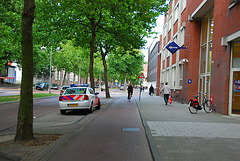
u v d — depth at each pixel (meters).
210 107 11.85
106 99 24.06
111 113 11.84
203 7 14.34
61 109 11.49
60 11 14.94
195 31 16.80
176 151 4.64
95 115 10.98
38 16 15.38
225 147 4.95
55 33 17.03
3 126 7.82
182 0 21.08
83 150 4.95
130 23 11.91
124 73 45.91
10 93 28.23
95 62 50.94
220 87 11.16
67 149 5.02
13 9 14.14
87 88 12.48
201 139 5.68
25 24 5.32
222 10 11.20
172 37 25.06
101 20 16.66
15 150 4.69
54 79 69.19
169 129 6.96
